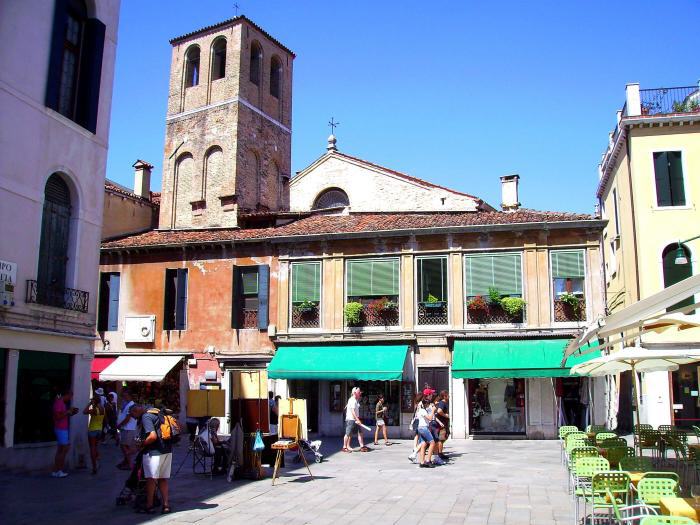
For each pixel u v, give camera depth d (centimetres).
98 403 1648
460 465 1628
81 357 1661
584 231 2358
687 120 2486
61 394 1602
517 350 2286
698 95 2555
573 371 1744
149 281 2798
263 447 1410
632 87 2580
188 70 4134
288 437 1455
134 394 2712
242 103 3875
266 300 2614
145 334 2747
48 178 1606
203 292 2716
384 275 2517
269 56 4212
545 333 2325
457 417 2333
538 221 2373
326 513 1062
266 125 4097
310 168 3581
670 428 1628
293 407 1459
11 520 1011
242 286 2683
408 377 2405
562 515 1023
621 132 2591
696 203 2467
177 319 2706
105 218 3059
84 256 1689
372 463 1694
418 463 1677
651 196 2491
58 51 1608
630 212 2561
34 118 1536
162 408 1138
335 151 3534
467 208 3178
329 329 2530
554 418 2280
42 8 1566
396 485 1334
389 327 2469
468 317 2406
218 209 3794
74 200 1681
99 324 2833
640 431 1504
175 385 2688
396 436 2389
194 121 3981
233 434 1438
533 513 1041
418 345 2419
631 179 2538
